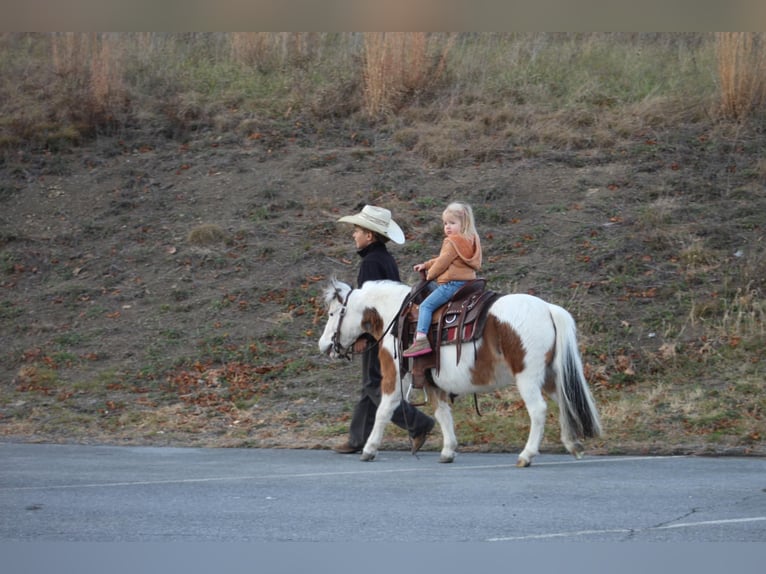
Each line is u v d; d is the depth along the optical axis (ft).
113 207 65.67
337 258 58.44
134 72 81.46
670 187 61.77
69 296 57.52
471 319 32.83
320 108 75.36
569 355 32.32
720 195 60.70
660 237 56.39
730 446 36.88
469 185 64.08
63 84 79.56
